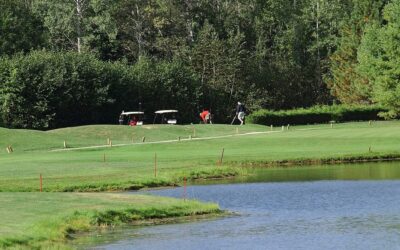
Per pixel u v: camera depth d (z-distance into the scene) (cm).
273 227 6638
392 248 5722
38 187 9162
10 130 16200
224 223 6850
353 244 5872
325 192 8838
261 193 8906
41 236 5828
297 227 6612
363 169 11300
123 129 17450
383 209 7494
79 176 10112
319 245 5862
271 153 13100
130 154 13612
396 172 10738
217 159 12388
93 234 6303
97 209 6881
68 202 7169
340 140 14925
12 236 5625
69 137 16425
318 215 7225
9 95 19625
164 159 12456
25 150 14888
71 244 5912
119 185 9531
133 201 7406
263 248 5788
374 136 15262
